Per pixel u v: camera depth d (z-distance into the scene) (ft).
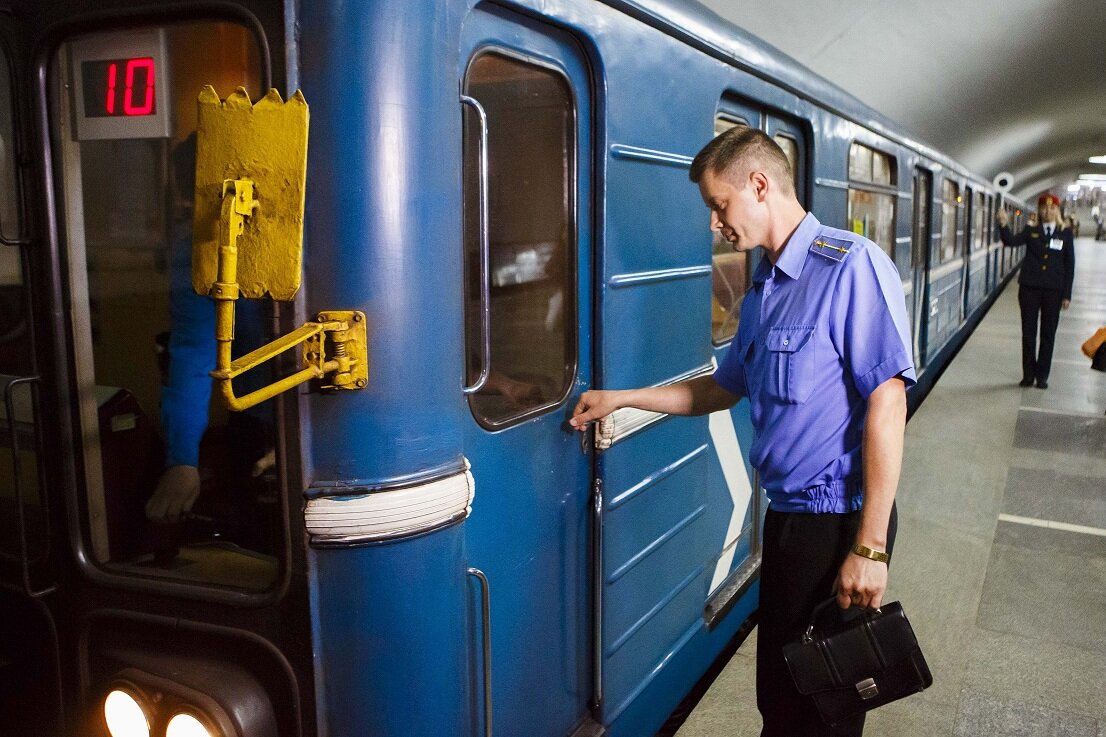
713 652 11.49
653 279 9.10
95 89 6.05
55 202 6.19
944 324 33.91
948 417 25.23
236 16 5.50
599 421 8.11
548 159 7.53
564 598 7.98
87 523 6.45
